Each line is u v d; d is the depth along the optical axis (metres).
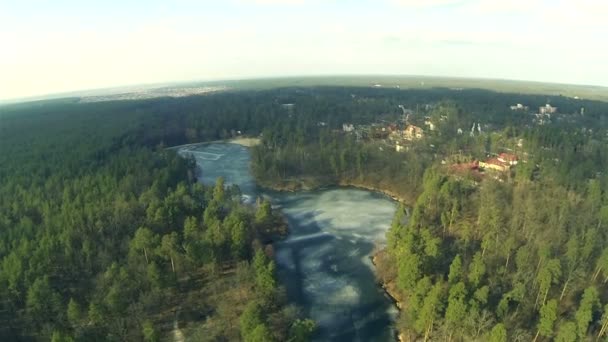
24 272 92.31
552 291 92.19
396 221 119.44
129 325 86.25
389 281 106.38
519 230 120.00
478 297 83.06
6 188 144.62
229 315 90.50
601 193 140.38
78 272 102.50
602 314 82.06
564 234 112.06
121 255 108.00
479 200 142.25
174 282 98.38
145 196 136.50
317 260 119.88
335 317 94.31
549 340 79.56
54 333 72.75
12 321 87.69
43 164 171.25
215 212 129.00
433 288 83.50
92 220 117.25
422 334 85.19
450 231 128.50
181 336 85.69
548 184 155.25
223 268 110.56
